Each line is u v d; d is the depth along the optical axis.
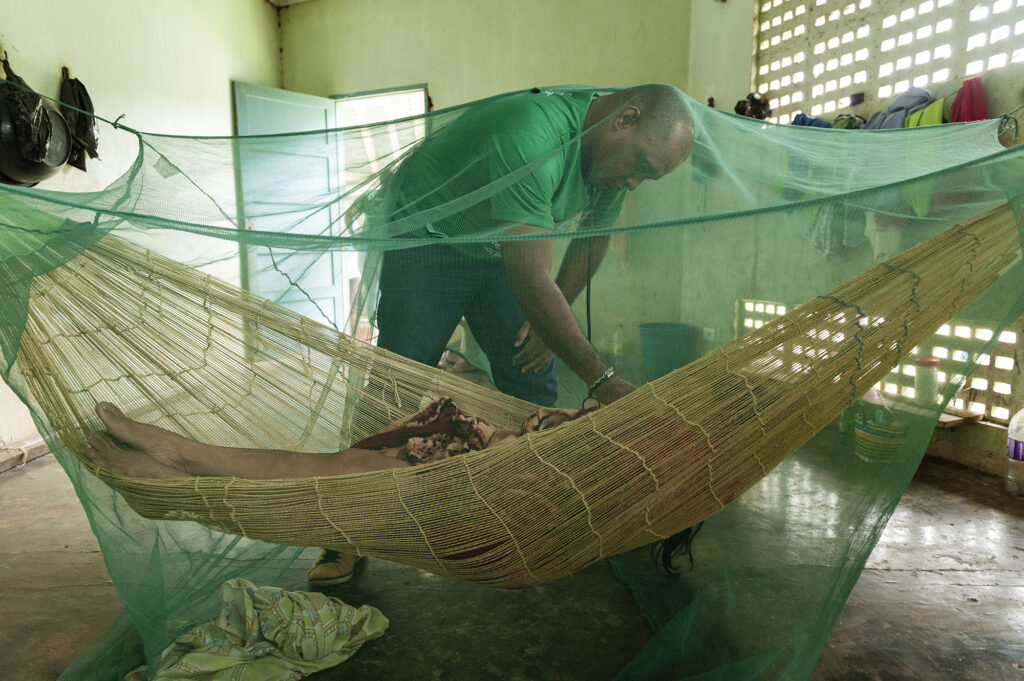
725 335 1.30
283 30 4.98
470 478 1.15
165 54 3.74
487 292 1.45
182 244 1.54
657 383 1.18
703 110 1.55
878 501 1.26
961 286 1.24
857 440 1.31
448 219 1.40
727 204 1.55
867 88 2.90
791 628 1.27
